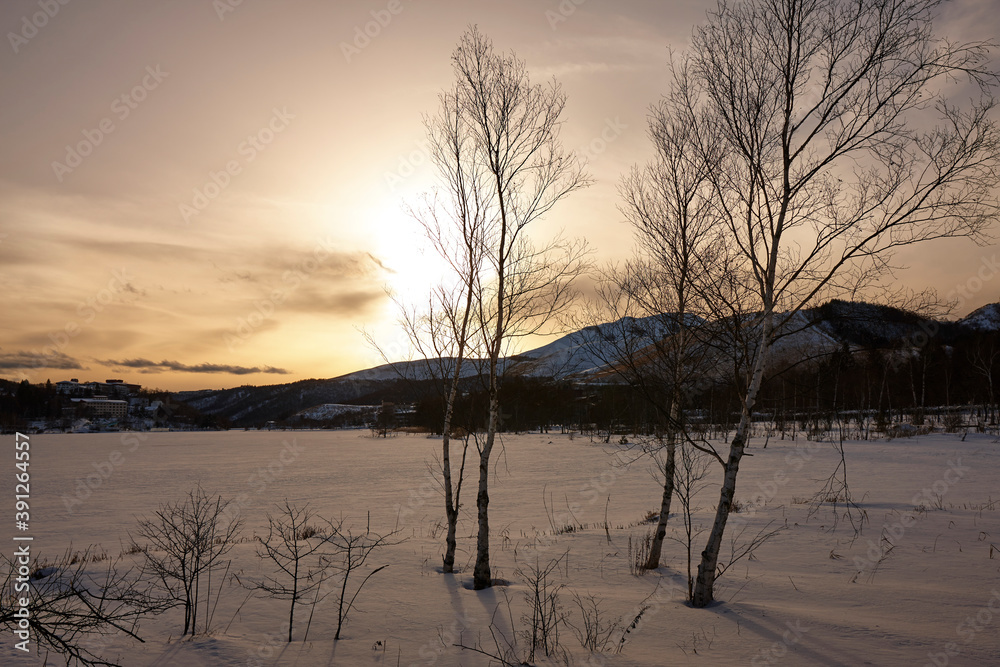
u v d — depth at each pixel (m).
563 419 58.03
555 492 24.59
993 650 5.90
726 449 35.25
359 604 8.35
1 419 128.38
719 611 7.57
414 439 78.88
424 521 17.62
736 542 12.09
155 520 18.80
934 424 48.47
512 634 6.93
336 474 34.53
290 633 6.96
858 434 43.44
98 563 11.27
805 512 15.16
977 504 15.88
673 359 9.80
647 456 36.69
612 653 6.18
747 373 8.48
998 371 50.09
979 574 8.98
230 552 11.92
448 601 8.48
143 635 7.00
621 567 10.54
